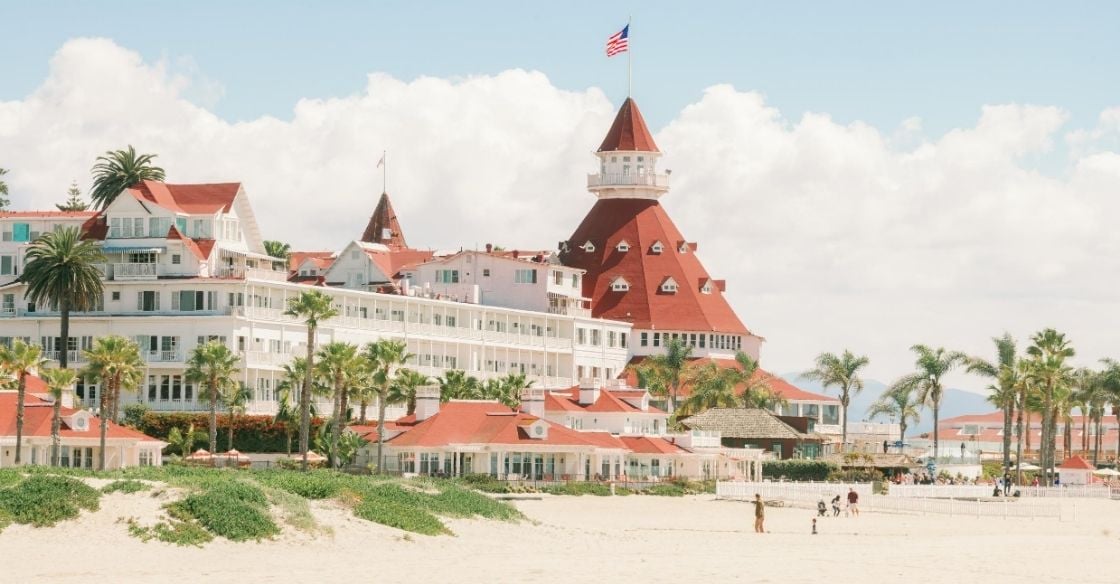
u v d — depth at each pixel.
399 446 150.38
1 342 179.75
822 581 71.69
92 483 88.88
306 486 95.12
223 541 80.81
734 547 92.50
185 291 177.00
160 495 84.69
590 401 176.50
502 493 139.62
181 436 159.38
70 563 74.75
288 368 161.50
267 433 161.12
